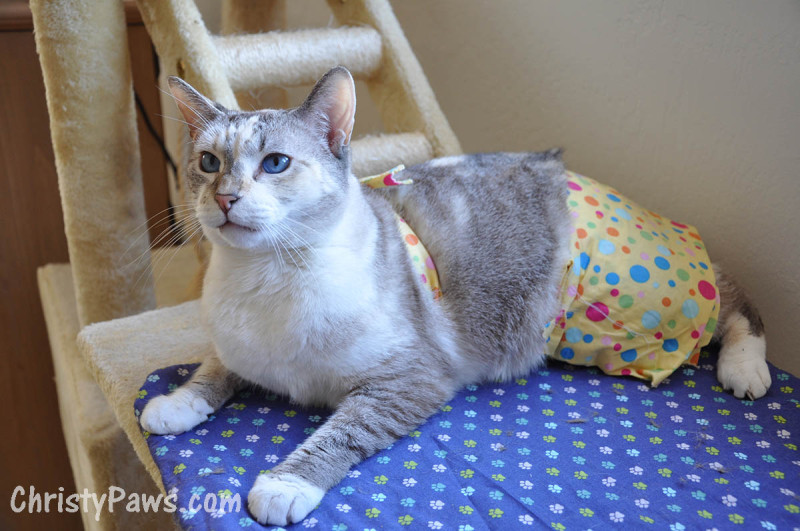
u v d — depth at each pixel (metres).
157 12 1.44
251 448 1.06
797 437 1.11
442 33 2.13
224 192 1.00
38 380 2.41
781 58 1.33
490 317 1.25
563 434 1.11
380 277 1.13
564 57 1.75
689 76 1.49
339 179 1.09
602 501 0.96
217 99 1.40
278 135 1.04
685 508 0.95
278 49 1.54
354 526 0.91
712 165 1.50
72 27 1.41
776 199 1.41
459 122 2.16
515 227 1.29
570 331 1.27
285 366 1.11
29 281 2.31
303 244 1.06
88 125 1.50
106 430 1.61
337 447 1.02
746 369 1.23
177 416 1.08
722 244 1.52
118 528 1.61
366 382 1.13
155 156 2.41
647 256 1.28
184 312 1.54
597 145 1.74
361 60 1.67
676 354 1.27
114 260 1.63
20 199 2.21
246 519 0.91
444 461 1.04
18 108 2.11
